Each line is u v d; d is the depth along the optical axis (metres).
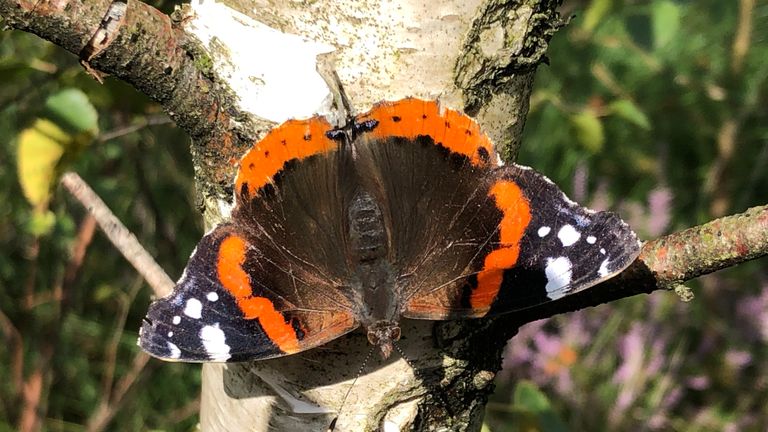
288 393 0.17
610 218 0.17
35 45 0.32
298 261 0.18
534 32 0.16
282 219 0.18
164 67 0.16
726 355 0.38
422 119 0.17
